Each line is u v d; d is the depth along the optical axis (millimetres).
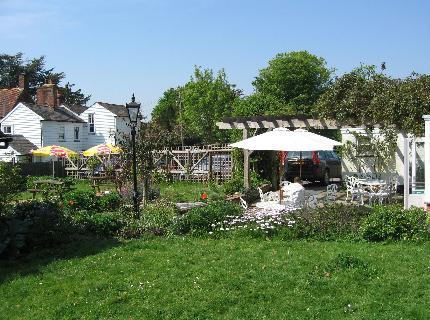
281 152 18859
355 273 8234
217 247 10508
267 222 11719
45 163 36062
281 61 58031
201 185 25812
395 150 22422
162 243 11031
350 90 18312
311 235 11359
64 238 11211
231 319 6660
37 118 40469
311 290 7590
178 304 7191
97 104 44969
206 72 52156
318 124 19078
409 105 16734
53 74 75750
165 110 58156
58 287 8109
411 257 9234
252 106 32625
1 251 9875
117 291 7816
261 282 7934
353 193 17562
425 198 13648
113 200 16891
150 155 18016
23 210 11406
